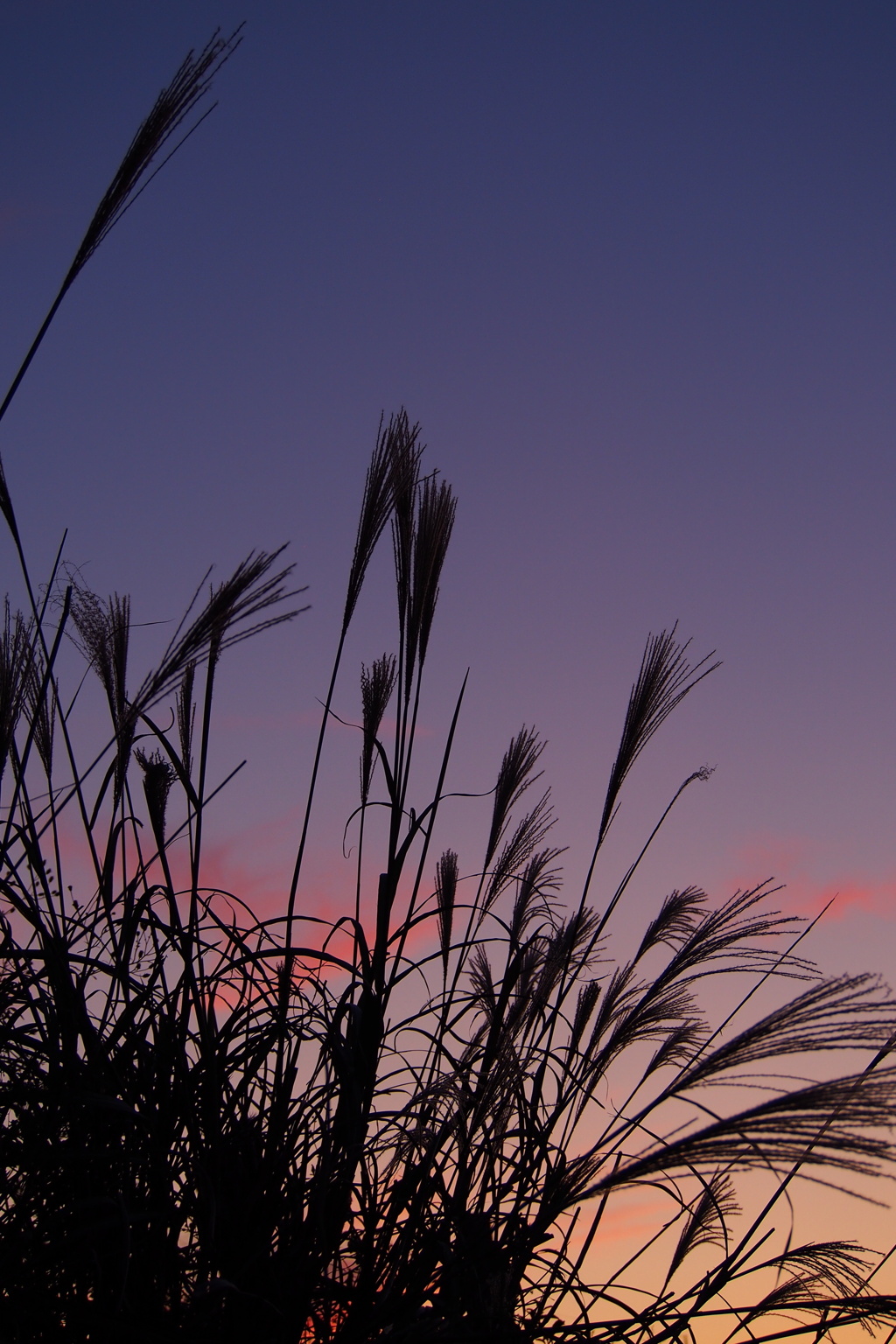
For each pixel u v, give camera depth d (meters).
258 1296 2.08
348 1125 2.23
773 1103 1.84
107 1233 2.12
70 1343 2.06
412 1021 2.36
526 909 2.74
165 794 2.46
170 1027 2.20
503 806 2.72
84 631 2.30
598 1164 2.13
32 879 2.21
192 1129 2.17
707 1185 2.25
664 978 2.34
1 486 2.17
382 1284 2.21
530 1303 2.32
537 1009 2.45
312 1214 2.18
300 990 2.31
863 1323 2.24
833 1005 1.90
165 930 2.23
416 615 2.42
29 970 2.18
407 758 2.40
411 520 2.44
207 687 2.32
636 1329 2.21
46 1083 2.13
